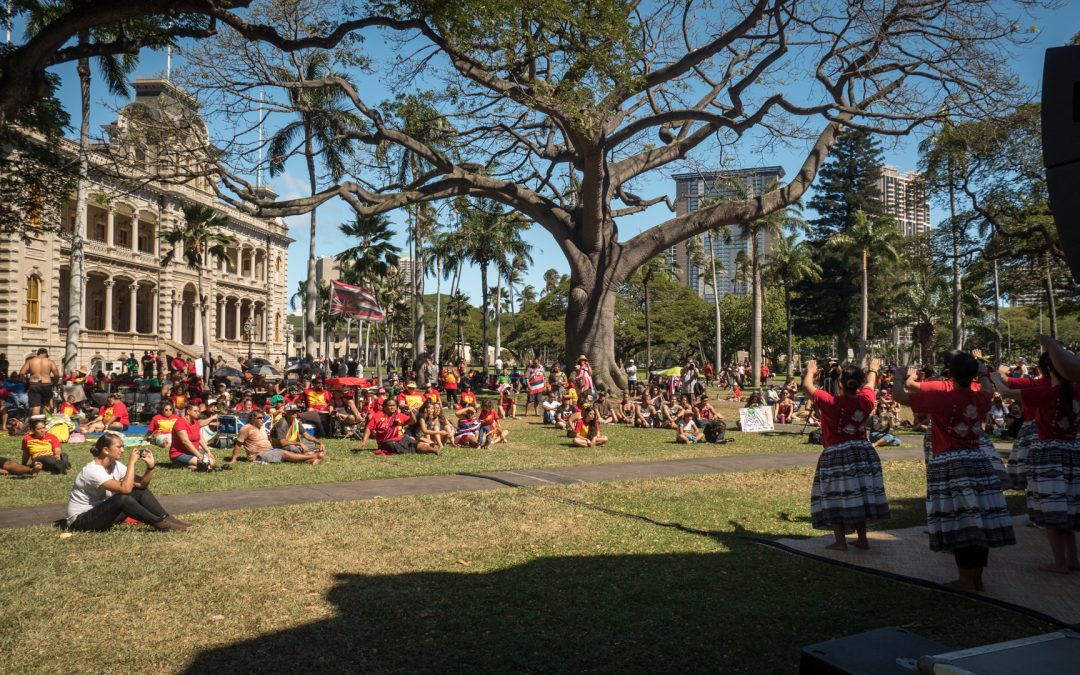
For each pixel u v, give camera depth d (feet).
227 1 28.25
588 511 26.63
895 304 209.36
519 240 187.52
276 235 213.46
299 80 71.67
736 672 12.69
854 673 8.61
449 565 19.49
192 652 13.60
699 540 22.39
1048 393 18.57
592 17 35.99
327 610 15.89
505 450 46.85
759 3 62.85
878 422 53.26
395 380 106.63
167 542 21.53
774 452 46.70
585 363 79.25
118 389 69.46
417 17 31.89
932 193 95.50
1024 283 111.45
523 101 49.52
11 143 40.57
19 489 30.89
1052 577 18.37
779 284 214.69
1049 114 7.94
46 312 125.70
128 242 160.35
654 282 244.42
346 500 28.25
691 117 78.07
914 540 22.34
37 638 14.23
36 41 26.40
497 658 13.30
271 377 110.83
